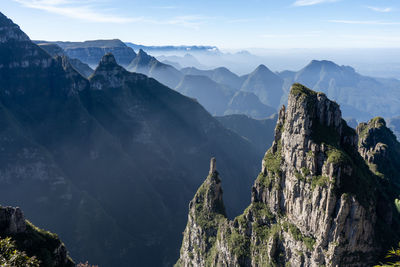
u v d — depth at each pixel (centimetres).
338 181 8644
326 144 9231
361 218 8419
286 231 9981
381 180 13012
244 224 11550
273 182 10794
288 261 9869
